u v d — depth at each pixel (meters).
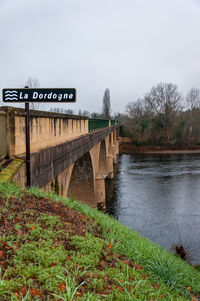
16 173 4.96
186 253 12.33
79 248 3.67
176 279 4.05
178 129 64.75
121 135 71.56
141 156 53.75
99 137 20.28
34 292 2.45
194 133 66.25
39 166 6.11
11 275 2.62
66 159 8.85
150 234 15.77
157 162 44.47
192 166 39.22
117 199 23.61
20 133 5.62
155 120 65.94
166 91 69.38
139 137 63.88
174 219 18.36
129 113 86.69
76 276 2.93
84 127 13.77
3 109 5.15
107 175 31.28
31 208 4.51
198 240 14.73
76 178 19.08
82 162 17.81
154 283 3.62
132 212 20.06
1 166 4.86
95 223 5.16
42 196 5.40
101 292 2.83
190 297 3.86
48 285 2.61
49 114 7.36
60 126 8.74
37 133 6.53
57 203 5.44
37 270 2.81
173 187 27.02
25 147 5.92
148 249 5.09
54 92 5.59
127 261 3.94
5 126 5.20
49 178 6.93
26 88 5.57
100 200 21.27
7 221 3.69
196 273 6.35
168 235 15.55
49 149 6.89
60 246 3.49
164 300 3.13
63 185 8.82
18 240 3.27
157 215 19.27
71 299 2.42
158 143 64.88
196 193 24.77
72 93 5.58
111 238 4.54
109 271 3.30
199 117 69.00
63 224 4.32
